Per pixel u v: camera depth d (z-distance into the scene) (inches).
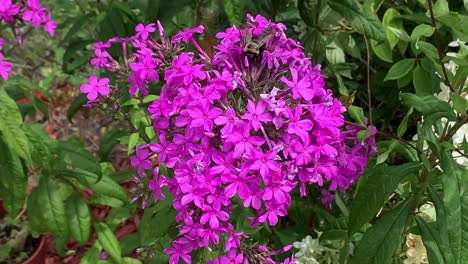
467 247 13.0
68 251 26.4
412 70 18.7
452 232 13.1
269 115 11.9
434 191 14.7
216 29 20.3
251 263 13.4
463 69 14.2
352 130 14.4
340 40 20.0
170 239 17.2
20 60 33.0
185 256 13.8
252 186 12.3
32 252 24.5
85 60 23.1
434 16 13.9
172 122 13.2
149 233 17.1
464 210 13.2
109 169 22.1
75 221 19.6
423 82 17.1
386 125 21.9
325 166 13.0
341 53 20.3
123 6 21.5
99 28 22.7
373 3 18.0
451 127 15.5
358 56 20.4
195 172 12.3
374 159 16.7
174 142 12.5
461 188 13.4
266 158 11.9
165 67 14.0
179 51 14.1
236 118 12.0
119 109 16.5
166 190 16.7
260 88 12.7
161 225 16.9
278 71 13.2
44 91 20.3
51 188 19.1
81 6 23.0
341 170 14.3
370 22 16.7
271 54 12.7
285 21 21.2
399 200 18.2
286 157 12.4
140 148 13.9
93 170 18.6
